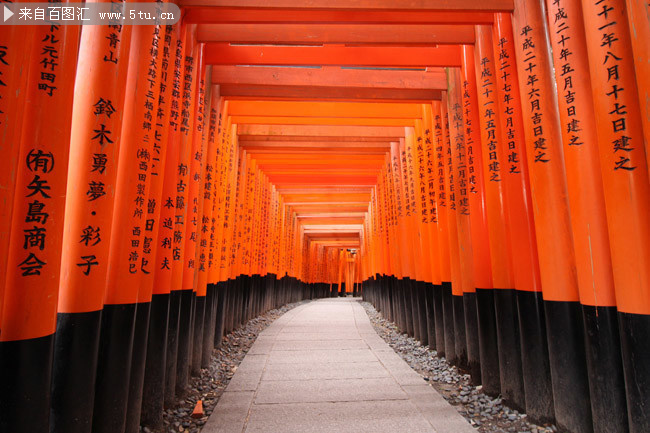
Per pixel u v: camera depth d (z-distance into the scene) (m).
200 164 4.85
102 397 2.67
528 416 3.47
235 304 8.48
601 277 2.74
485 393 4.24
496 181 4.11
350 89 6.07
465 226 4.98
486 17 4.11
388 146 9.36
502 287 3.98
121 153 2.92
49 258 1.96
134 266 2.91
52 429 2.22
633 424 2.41
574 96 2.94
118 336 2.77
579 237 2.88
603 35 2.65
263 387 4.33
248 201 9.88
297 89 6.18
